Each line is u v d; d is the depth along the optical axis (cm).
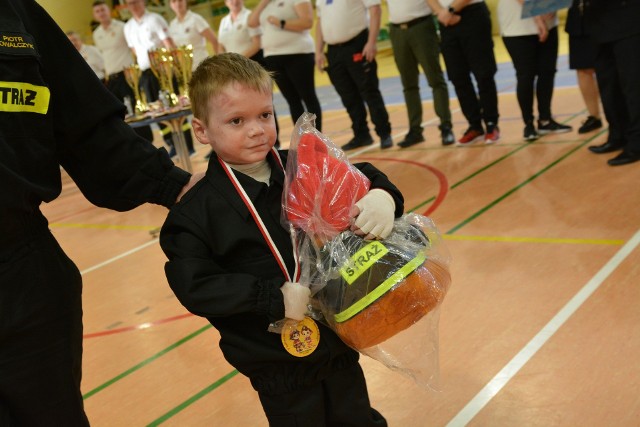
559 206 427
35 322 154
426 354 178
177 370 311
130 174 173
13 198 147
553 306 299
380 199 162
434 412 241
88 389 308
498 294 321
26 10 163
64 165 177
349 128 900
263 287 158
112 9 1683
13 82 150
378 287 155
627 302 290
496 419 230
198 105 168
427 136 741
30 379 155
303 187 164
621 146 518
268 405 173
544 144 595
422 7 637
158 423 268
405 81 685
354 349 171
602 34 472
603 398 230
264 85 165
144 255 510
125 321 384
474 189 502
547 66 605
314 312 168
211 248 166
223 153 168
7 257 151
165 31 835
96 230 622
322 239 163
